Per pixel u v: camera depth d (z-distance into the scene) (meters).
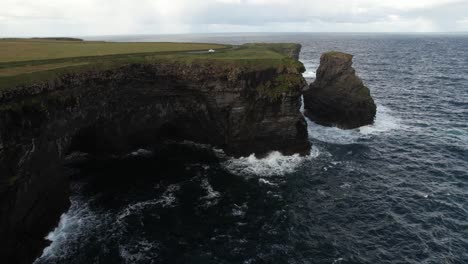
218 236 28.59
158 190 35.44
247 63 43.09
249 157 43.06
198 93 43.38
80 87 34.75
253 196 34.59
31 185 26.77
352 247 27.39
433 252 26.61
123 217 30.91
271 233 29.03
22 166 25.50
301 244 27.73
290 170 40.12
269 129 42.81
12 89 26.66
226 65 41.97
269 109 42.22
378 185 37.06
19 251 24.67
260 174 39.06
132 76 40.34
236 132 42.78
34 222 27.28
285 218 31.11
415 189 36.12
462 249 26.81
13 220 24.53
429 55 170.12
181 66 42.12
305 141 44.16
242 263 25.59
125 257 26.05
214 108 43.53
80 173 38.62
